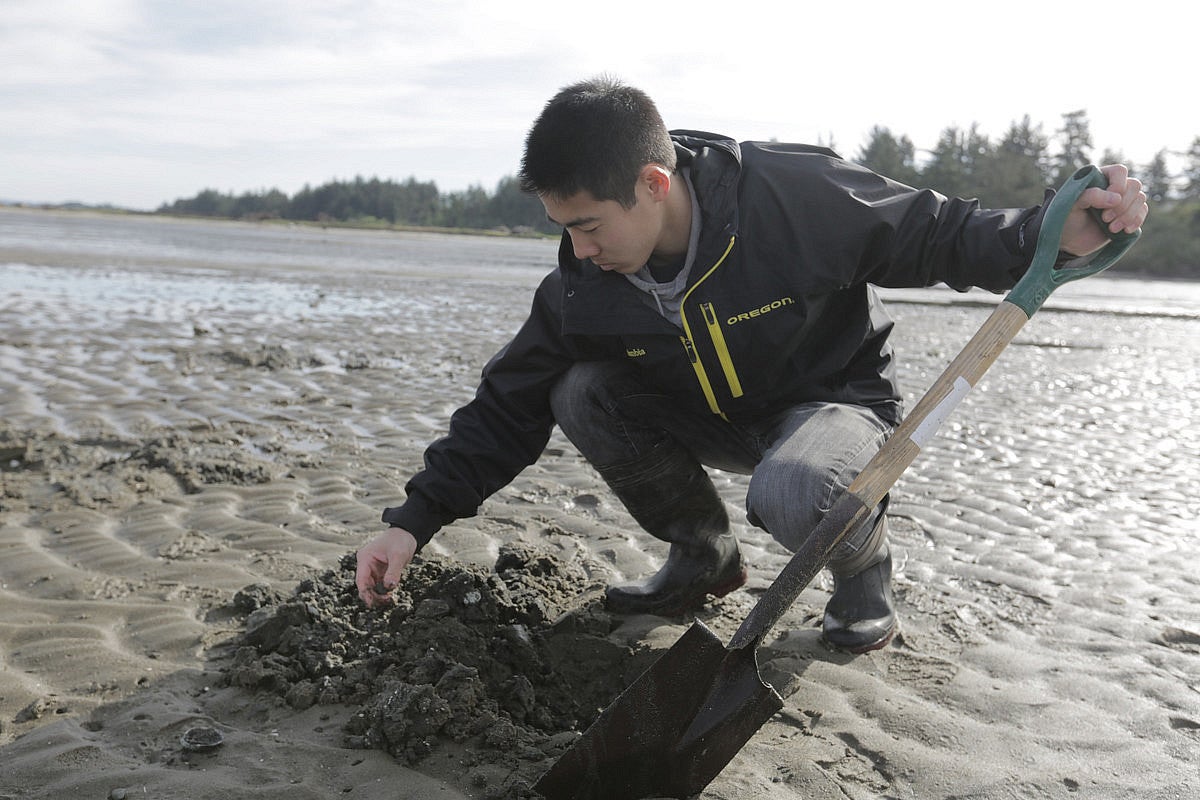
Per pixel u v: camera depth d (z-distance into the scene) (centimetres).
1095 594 305
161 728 214
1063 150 7894
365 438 488
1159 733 224
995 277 218
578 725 229
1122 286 2856
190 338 817
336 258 2298
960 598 301
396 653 235
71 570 306
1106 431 553
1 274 1420
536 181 206
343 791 193
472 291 1445
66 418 510
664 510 274
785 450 231
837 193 224
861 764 211
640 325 235
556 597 286
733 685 197
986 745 219
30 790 190
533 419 259
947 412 202
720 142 232
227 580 301
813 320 236
